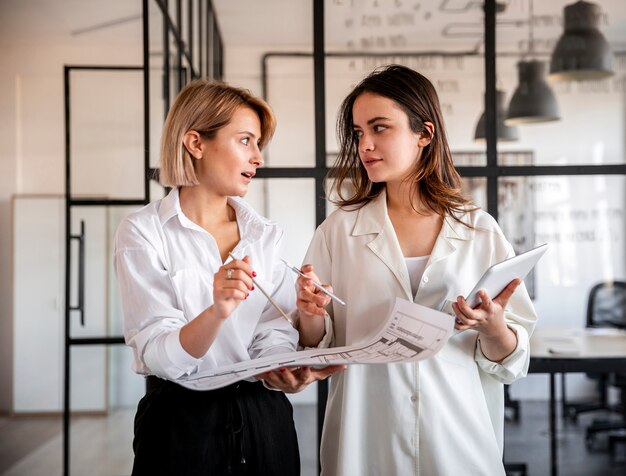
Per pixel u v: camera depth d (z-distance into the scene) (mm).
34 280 5832
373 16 4574
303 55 5176
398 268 1571
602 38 4559
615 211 6105
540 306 6129
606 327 5449
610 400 6227
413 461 1539
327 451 1658
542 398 6258
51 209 5859
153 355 1306
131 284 1403
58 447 4691
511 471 3953
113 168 3762
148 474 1348
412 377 1545
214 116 1426
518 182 6090
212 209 1508
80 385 4855
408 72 1562
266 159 5367
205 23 4285
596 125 6145
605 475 4062
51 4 4938
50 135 5996
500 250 1591
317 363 1238
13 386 5789
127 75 3877
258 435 1396
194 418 1355
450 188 1605
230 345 1446
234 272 1246
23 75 5949
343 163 1710
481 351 1563
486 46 2498
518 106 5258
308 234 5426
